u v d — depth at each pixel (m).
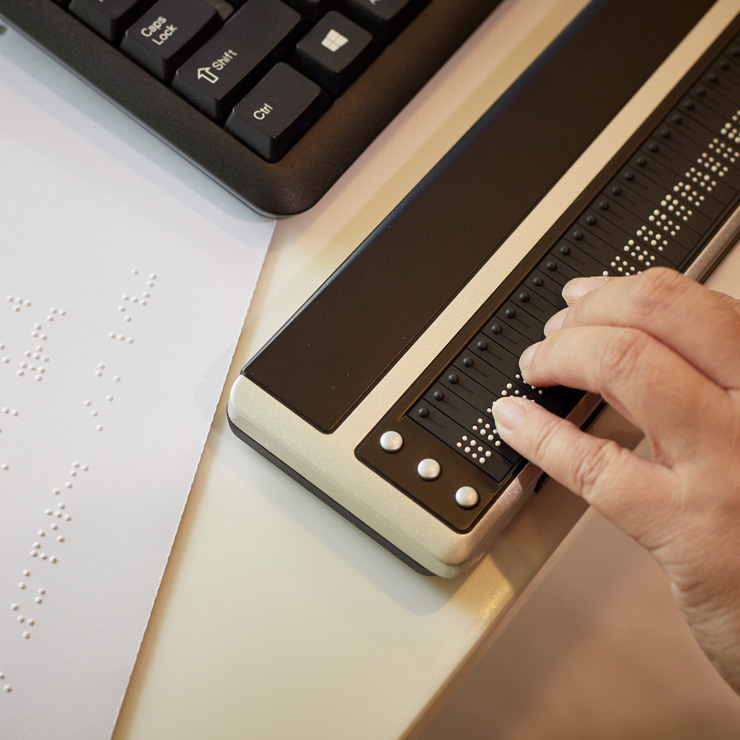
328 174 0.41
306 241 0.42
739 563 0.32
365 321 0.37
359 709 0.34
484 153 0.41
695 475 0.32
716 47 0.44
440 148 0.44
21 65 0.43
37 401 0.36
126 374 0.38
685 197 0.41
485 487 0.35
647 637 0.87
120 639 0.34
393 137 0.44
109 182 0.41
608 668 0.86
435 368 0.37
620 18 0.44
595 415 0.38
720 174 0.41
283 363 0.36
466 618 0.36
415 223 0.40
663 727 0.85
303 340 0.37
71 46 0.41
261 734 0.33
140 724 0.33
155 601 0.34
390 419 0.36
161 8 0.40
